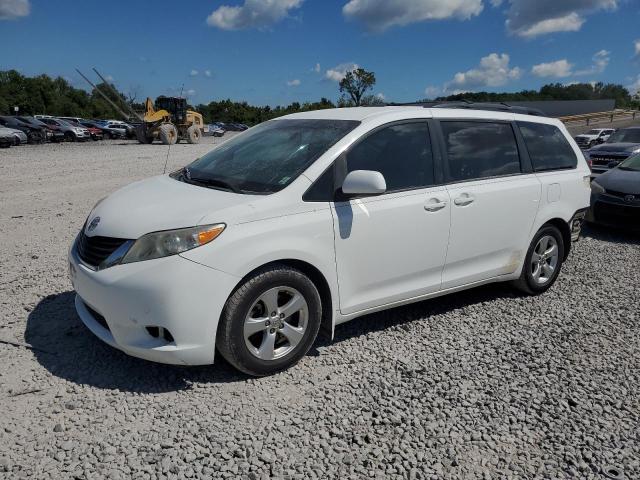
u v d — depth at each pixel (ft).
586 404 10.94
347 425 9.89
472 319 15.10
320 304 11.82
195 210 10.70
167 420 9.76
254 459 8.86
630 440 9.86
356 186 11.37
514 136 16.06
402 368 12.10
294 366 11.95
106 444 9.02
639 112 172.35
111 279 10.29
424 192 13.39
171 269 10.06
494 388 11.41
